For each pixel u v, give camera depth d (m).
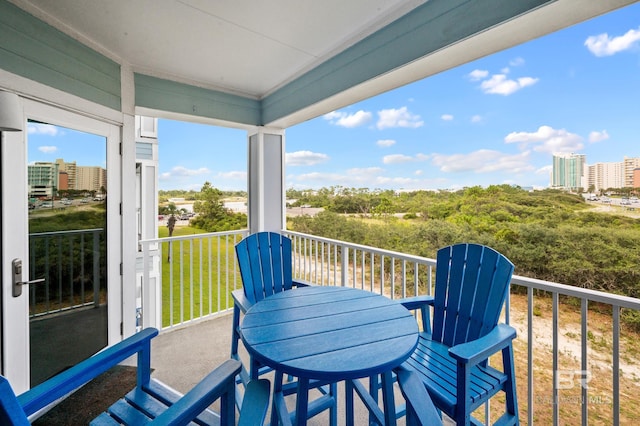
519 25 1.63
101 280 2.70
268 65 3.12
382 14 2.25
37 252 2.16
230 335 3.14
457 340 1.70
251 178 4.20
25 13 2.00
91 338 2.58
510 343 1.40
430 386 1.34
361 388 1.62
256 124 4.05
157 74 3.22
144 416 1.23
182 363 2.58
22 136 2.03
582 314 1.38
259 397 1.02
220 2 2.07
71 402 2.07
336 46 2.72
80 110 2.45
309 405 1.67
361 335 1.29
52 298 2.27
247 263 2.26
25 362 2.04
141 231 6.11
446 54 1.99
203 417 1.20
